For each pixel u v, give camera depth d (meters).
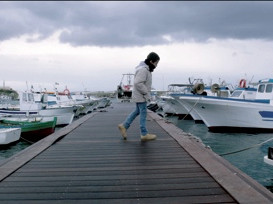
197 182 3.38
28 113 19.56
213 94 24.80
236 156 12.09
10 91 31.97
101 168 4.05
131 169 3.98
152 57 5.80
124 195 3.01
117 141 6.31
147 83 5.90
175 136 6.71
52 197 2.96
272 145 14.02
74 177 3.63
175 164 4.23
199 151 5.00
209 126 18.31
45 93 25.08
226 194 2.98
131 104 26.80
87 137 6.96
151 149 5.36
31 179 3.55
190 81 27.25
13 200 2.89
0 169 3.91
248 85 21.30
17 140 14.48
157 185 3.30
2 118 17.38
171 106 30.05
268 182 8.61
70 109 23.52
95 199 2.91
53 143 6.05
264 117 16.94
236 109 16.95
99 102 41.06
